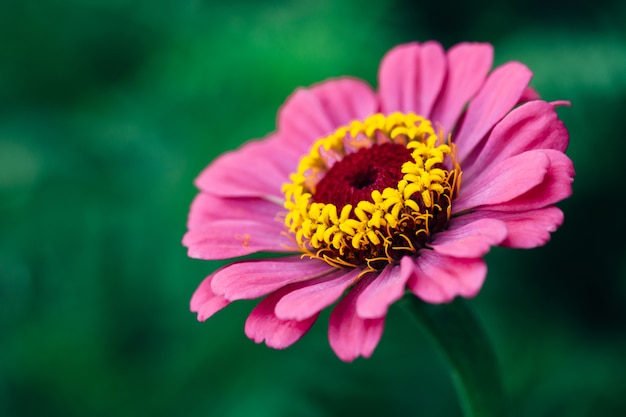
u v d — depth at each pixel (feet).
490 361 0.74
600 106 0.99
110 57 1.17
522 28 1.07
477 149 0.75
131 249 1.03
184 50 1.12
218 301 0.72
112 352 1.02
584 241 1.04
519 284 1.03
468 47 0.80
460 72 0.79
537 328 1.00
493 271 1.02
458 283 0.66
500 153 0.73
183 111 1.09
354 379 0.97
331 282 0.73
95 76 1.17
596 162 1.00
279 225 0.80
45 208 1.05
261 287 0.71
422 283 0.68
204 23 1.15
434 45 0.82
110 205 1.05
